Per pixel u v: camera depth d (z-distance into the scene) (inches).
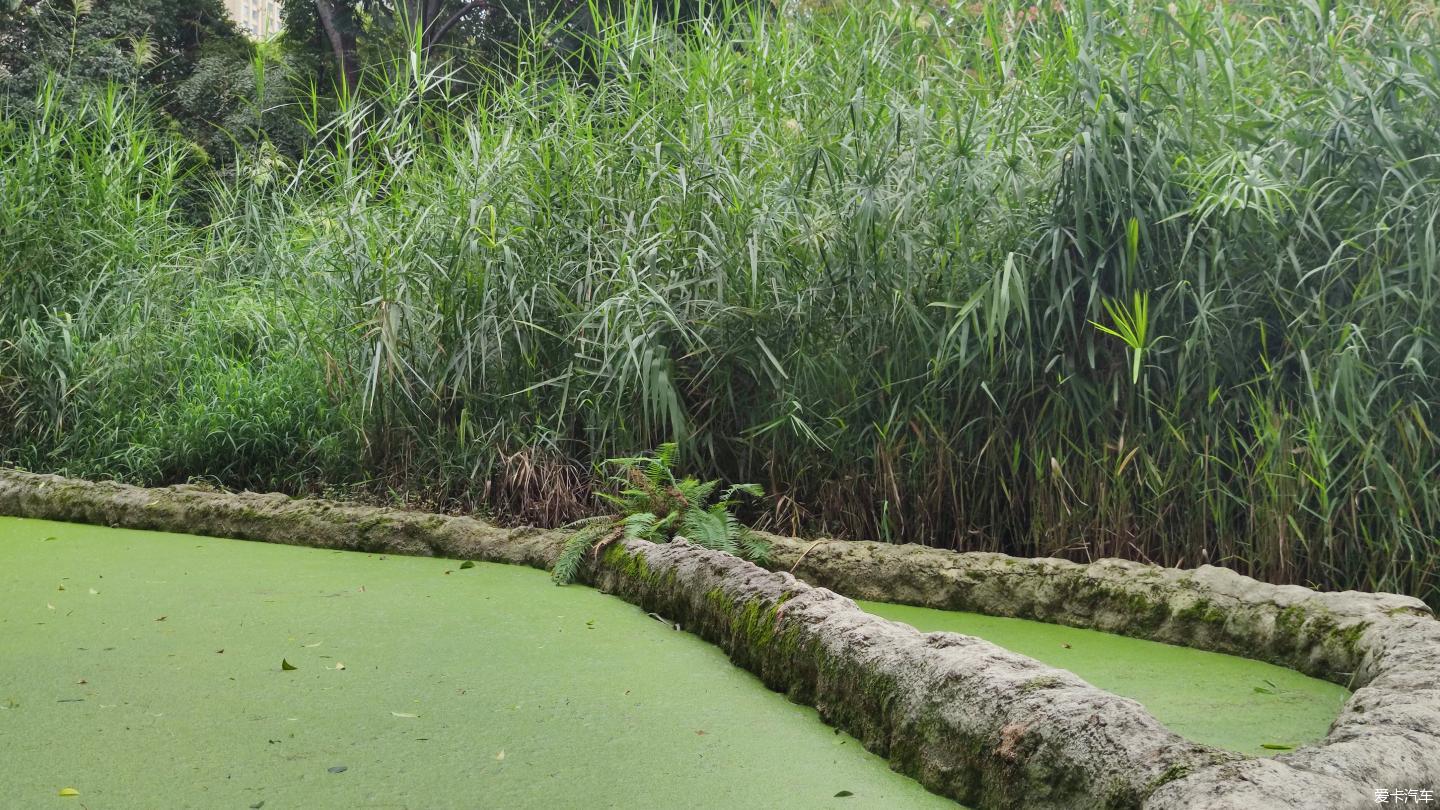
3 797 92.1
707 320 200.5
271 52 529.7
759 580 138.4
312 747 104.5
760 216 199.8
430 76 240.4
